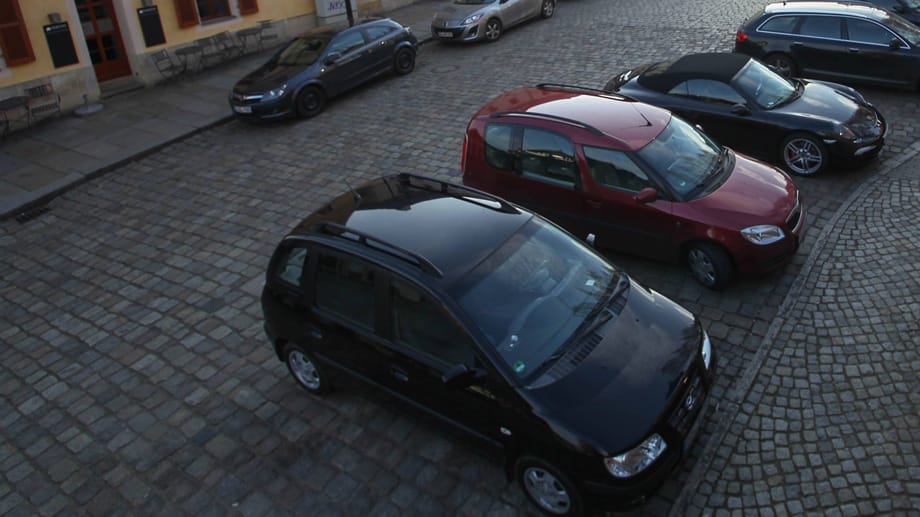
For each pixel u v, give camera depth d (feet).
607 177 24.48
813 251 25.41
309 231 19.54
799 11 41.11
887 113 37.17
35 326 27.25
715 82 32.32
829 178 30.78
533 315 16.67
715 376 18.63
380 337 17.75
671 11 61.05
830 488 16.42
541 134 25.90
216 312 26.48
